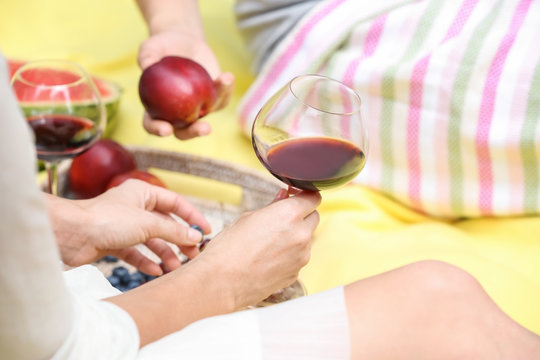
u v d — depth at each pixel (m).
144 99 1.43
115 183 1.56
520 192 1.64
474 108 1.62
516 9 1.64
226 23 2.38
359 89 1.74
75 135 1.26
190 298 0.91
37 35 2.32
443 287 0.93
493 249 1.61
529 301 1.43
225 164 1.69
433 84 1.64
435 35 1.71
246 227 1.00
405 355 0.88
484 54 1.61
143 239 1.15
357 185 1.79
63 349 0.71
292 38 1.83
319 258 1.58
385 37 1.76
